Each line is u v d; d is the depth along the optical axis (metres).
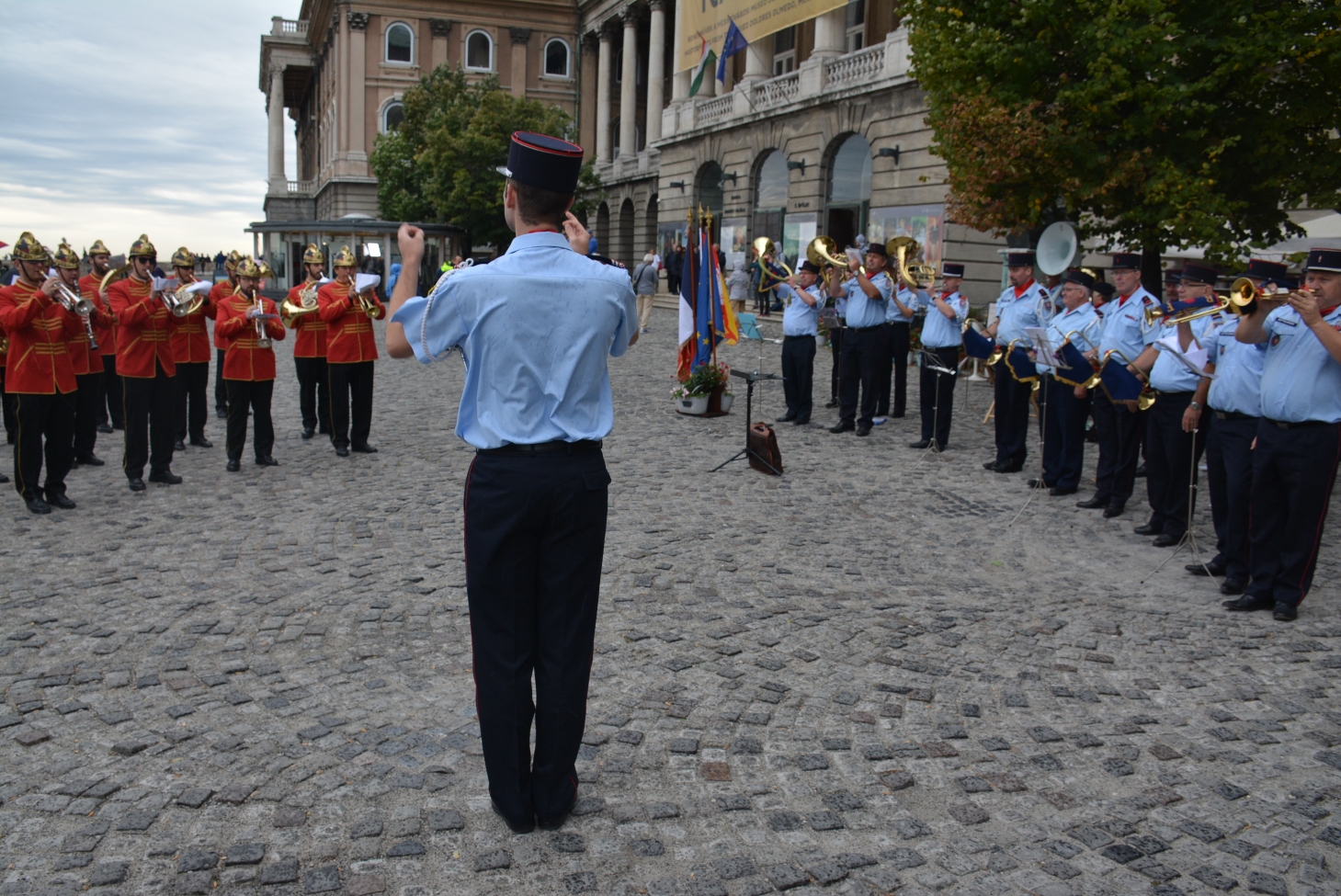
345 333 9.70
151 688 4.38
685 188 33.41
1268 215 11.92
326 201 57.47
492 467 3.06
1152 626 5.48
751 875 3.11
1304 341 5.44
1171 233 11.30
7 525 7.19
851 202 25.50
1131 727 4.20
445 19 52.16
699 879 3.09
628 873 3.11
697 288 12.26
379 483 8.66
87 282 10.09
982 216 12.68
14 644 4.87
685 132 32.75
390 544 6.75
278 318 9.25
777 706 4.33
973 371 16.00
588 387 3.12
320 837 3.25
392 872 3.07
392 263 38.38
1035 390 9.60
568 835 3.30
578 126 52.97
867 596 5.88
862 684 4.58
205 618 5.26
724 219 30.89
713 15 30.66
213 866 3.09
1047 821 3.47
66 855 3.13
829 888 3.06
